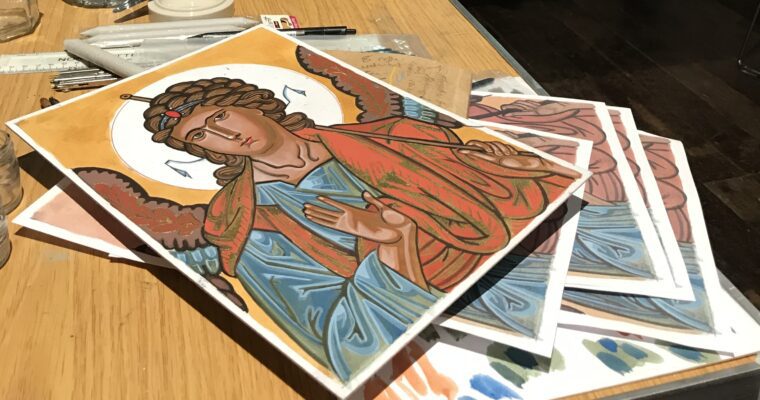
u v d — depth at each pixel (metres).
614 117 0.61
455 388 0.40
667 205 0.52
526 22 1.98
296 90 0.57
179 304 0.45
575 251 0.47
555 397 0.40
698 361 0.42
